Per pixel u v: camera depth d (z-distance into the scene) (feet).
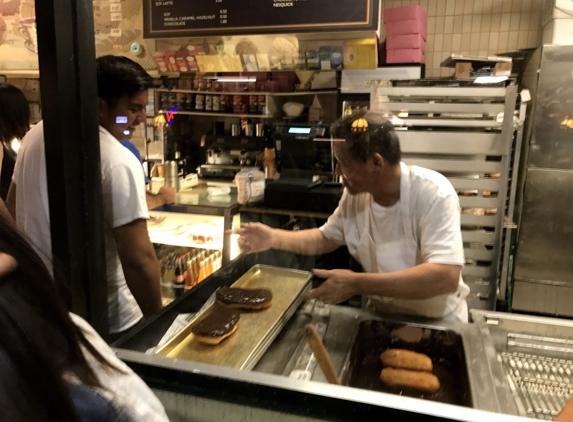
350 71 8.55
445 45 10.39
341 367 3.12
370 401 2.36
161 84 8.08
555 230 9.08
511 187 8.86
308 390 2.46
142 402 1.83
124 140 4.05
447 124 6.64
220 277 4.45
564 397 2.95
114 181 3.57
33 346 1.41
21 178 3.57
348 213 4.90
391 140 4.26
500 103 6.47
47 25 2.53
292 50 7.14
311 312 4.03
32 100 4.42
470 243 6.73
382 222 4.47
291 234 5.21
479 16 10.09
